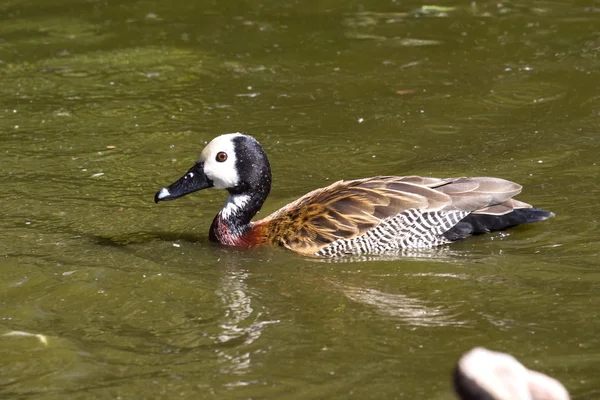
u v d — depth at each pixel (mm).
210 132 17984
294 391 8484
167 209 14430
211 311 10539
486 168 15523
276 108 19297
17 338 9883
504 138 17078
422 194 12516
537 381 3414
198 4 26844
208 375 8898
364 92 20062
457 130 17703
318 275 11594
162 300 10922
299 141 17438
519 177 14961
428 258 11953
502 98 19266
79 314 10586
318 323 10055
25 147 17281
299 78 21094
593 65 20797
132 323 10297
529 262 11555
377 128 17984
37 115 19078
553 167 15328
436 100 19359
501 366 3377
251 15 25766
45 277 11641
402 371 8789
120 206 14523
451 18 24688
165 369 9062
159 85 20859
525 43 22516
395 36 23562
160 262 12227
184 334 9938
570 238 12305
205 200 14875
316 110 19109
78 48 23516
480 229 12484
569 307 10125
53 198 14844
